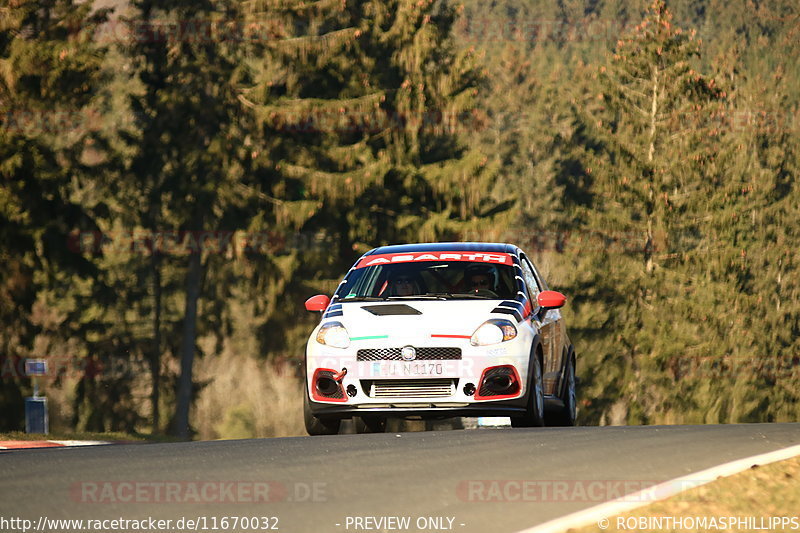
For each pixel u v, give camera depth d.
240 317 191.88
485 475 21.92
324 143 140.00
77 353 160.88
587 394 161.50
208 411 188.88
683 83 165.75
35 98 119.06
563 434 28.66
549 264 183.38
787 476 21.30
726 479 20.98
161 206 137.62
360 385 33.88
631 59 168.00
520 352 34.12
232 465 23.53
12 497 20.05
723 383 161.12
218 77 131.12
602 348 161.62
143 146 134.00
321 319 36.19
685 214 163.62
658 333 156.25
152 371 159.88
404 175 141.62
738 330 163.50
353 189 134.50
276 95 140.25
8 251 117.81
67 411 186.50
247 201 133.00
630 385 158.75
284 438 29.45
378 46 145.88
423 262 38.88
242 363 191.25
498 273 37.91
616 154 166.12
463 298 36.25
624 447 25.69
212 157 129.62
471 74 148.25
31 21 122.94
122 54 135.75
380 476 21.92
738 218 162.12
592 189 170.62
